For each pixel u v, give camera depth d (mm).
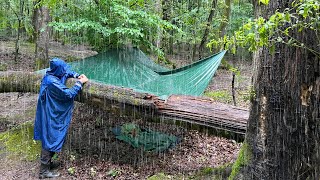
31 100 7797
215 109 3826
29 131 5324
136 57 6508
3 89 4973
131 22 5688
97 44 6469
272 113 2566
